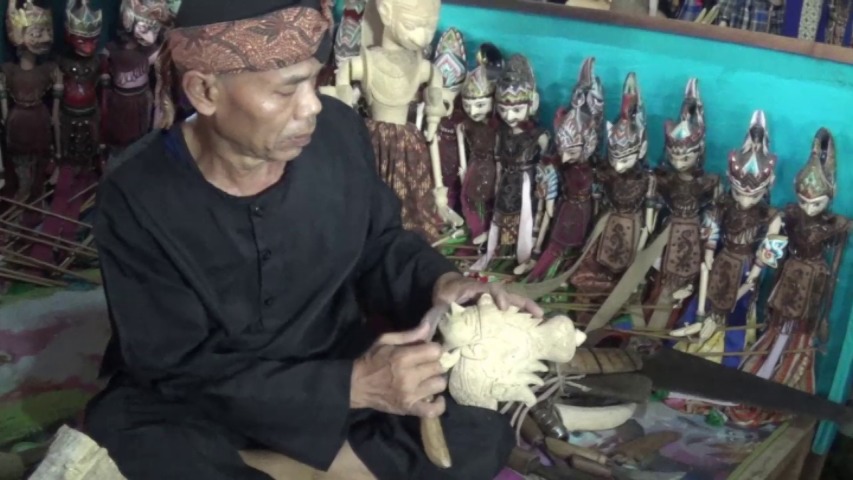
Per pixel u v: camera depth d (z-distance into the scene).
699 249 2.05
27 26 2.24
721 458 1.76
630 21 2.12
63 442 1.25
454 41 2.26
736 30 1.96
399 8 2.00
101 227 1.34
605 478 1.65
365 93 2.12
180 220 1.32
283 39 1.15
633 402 1.84
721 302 2.03
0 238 2.36
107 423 1.37
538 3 2.26
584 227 2.20
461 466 1.38
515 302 1.43
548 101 2.31
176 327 1.35
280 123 1.21
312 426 1.31
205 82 1.19
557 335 1.40
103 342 2.06
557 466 1.67
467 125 2.30
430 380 1.26
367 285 1.55
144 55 2.42
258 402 1.30
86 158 2.42
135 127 2.45
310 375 1.30
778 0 2.07
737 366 2.04
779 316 1.98
